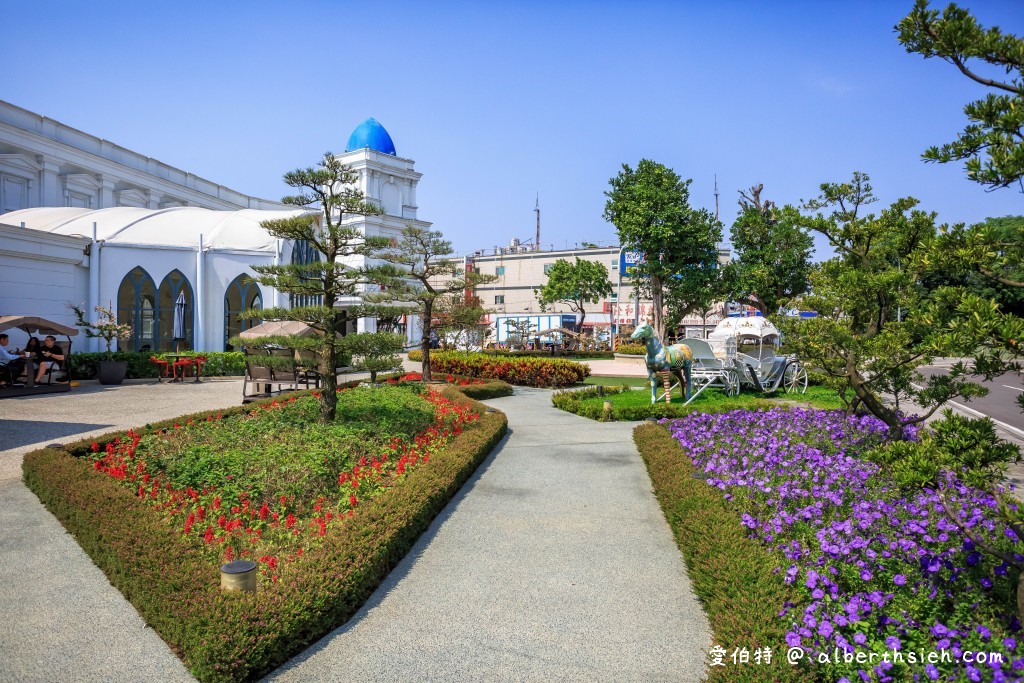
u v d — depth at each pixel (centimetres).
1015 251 383
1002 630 393
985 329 340
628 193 3425
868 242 972
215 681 389
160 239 2631
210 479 731
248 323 2628
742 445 862
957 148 378
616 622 489
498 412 1331
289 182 970
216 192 5788
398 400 1302
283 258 2723
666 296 3766
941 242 400
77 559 595
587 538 669
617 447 1119
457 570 587
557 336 4956
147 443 895
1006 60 353
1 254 1923
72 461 807
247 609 427
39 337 2025
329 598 466
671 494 718
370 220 5300
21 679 405
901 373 834
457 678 412
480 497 813
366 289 4084
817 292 1068
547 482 885
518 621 490
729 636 406
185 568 491
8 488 809
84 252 2228
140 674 411
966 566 450
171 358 2191
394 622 489
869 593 408
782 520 543
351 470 803
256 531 610
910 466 410
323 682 407
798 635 374
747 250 3152
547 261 6744
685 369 1552
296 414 1091
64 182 3966
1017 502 403
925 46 395
